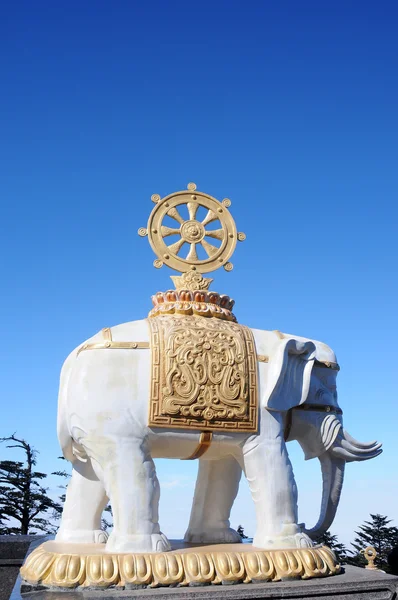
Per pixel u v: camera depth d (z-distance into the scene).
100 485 4.52
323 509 4.40
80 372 3.83
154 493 3.68
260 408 3.96
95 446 3.69
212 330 3.99
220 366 3.86
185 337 3.88
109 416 3.69
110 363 3.79
